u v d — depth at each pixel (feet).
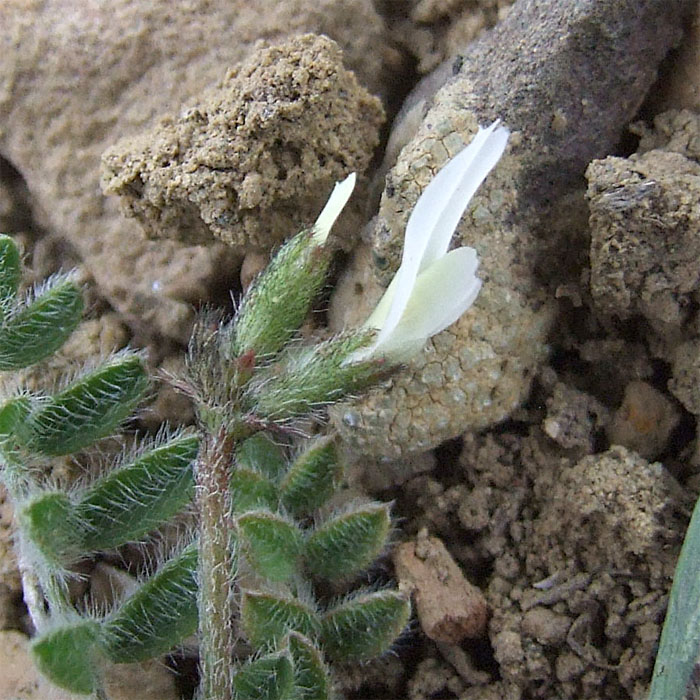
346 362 0.17
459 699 0.22
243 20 0.26
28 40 0.27
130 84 0.27
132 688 0.23
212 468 0.18
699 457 0.22
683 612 0.18
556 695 0.21
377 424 0.22
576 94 0.23
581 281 0.23
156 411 0.26
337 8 0.26
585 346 0.23
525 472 0.23
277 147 0.23
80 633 0.21
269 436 0.24
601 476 0.21
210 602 0.18
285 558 0.22
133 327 0.27
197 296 0.26
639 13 0.22
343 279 0.25
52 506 0.20
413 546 0.23
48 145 0.27
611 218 0.21
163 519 0.22
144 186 0.24
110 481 0.21
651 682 0.19
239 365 0.17
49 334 0.22
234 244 0.24
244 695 0.20
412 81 0.27
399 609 0.22
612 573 0.21
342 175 0.24
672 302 0.21
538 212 0.23
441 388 0.22
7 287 0.22
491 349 0.22
